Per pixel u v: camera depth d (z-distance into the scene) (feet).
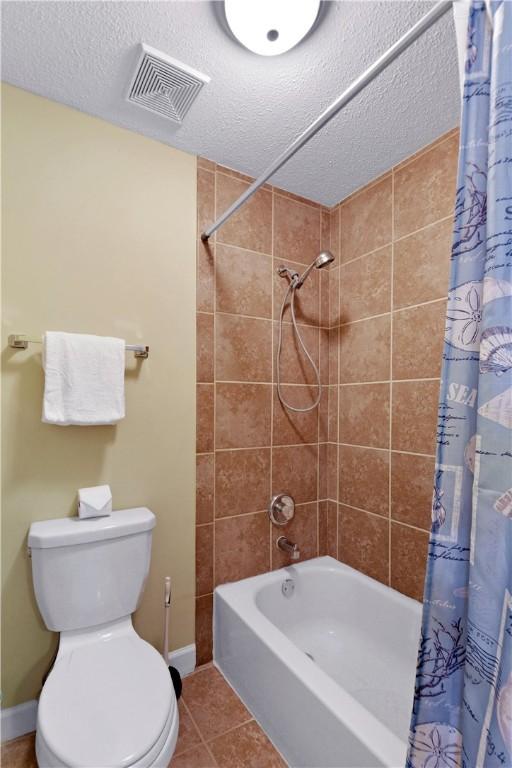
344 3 3.30
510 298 2.12
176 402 5.23
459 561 2.34
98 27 3.54
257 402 5.93
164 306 5.16
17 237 4.27
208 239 5.53
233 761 4.01
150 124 4.85
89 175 4.68
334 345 6.60
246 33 3.50
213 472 5.52
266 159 5.56
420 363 5.21
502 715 2.01
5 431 4.18
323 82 4.13
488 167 2.25
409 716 4.44
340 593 5.98
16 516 4.22
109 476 4.75
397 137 5.02
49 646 4.32
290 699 3.91
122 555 4.33
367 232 6.04
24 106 4.33
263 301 6.01
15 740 4.13
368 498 5.94
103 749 2.74
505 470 2.09
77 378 4.24
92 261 4.68
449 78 4.03
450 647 2.34
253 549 5.85
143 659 3.73
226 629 5.17
